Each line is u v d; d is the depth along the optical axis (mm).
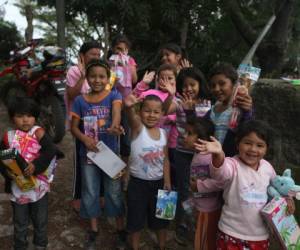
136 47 9648
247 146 2045
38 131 2621
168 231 3236
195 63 9438
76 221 3365
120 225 2932
